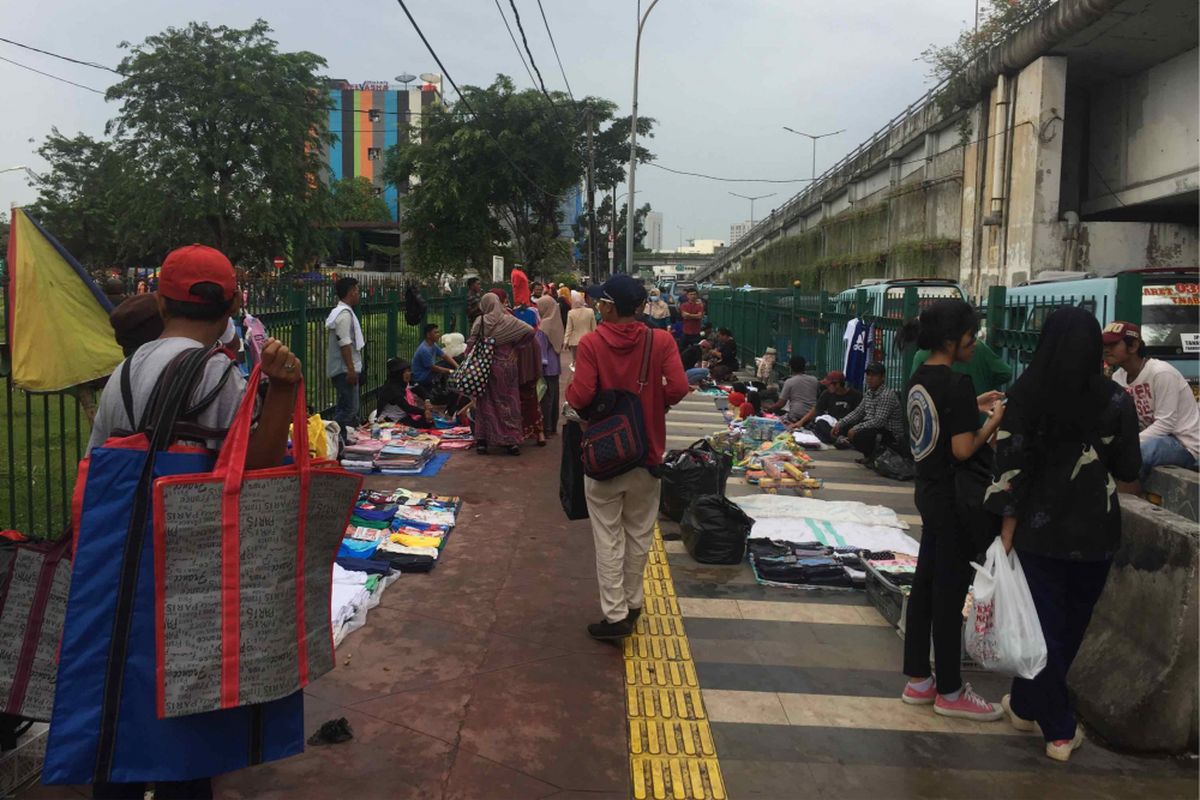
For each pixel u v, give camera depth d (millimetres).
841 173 35719
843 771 3219
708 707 3670
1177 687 3311
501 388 8312
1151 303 8445
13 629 2479
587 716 3541
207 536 2076
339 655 3977
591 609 4656
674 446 9633
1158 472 5734
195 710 2074
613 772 3152
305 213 33344
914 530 6438
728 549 5500
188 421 2135
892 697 3814
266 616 2152
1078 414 3137
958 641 3596
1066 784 3172
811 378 10797
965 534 3514
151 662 2068
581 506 4441
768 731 3492
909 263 26953
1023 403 3189
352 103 77062
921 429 3559
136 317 2906
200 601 2078
